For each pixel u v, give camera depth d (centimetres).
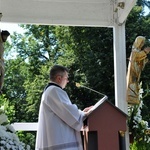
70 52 1374
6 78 1569
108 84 1270
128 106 493
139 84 497
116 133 338
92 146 333
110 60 1294
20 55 1630
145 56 481
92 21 529
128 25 1284
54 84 363
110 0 531
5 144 269
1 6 512
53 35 1600
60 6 527
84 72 1305
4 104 543
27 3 519
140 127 469
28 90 1448
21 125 493
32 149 916
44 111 357
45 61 1577
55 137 343
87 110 355
